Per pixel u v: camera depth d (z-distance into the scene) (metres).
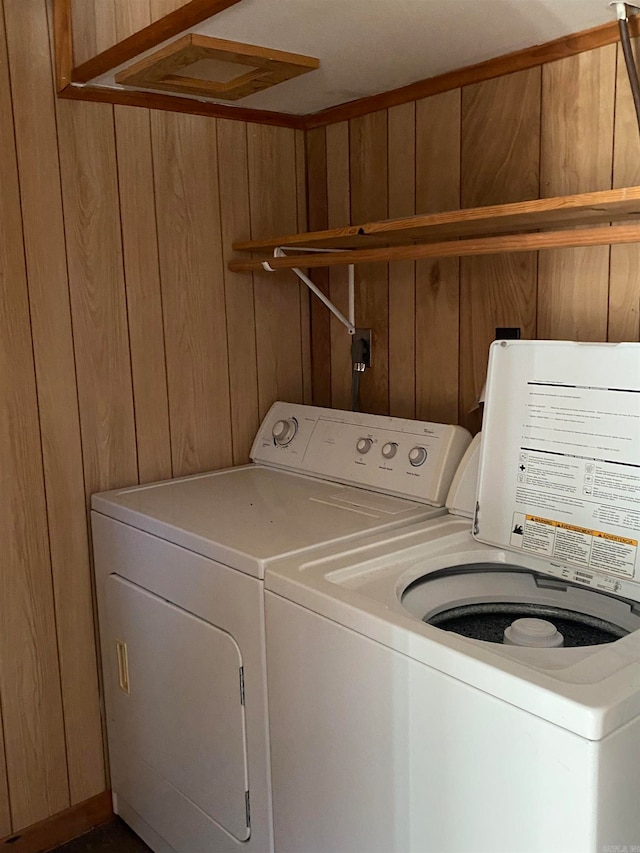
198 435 2.20
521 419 1.57
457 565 1.57
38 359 1.88
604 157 1.62
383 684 1.19
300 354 2.42
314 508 1.79
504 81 1.78
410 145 2.02
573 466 1.47
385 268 2.14
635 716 0.97
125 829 2.08
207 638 1.59
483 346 1.91
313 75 1.87
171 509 1.80
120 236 1.98
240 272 2.23
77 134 1.88
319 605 1.29
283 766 1.44
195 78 1.86
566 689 0.97
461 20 1.51
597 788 0.93
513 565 1.58
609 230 1.34
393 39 1.62
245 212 2.22
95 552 1.98
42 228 1.85
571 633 1.51
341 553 1.49
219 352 2.22
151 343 2.07
